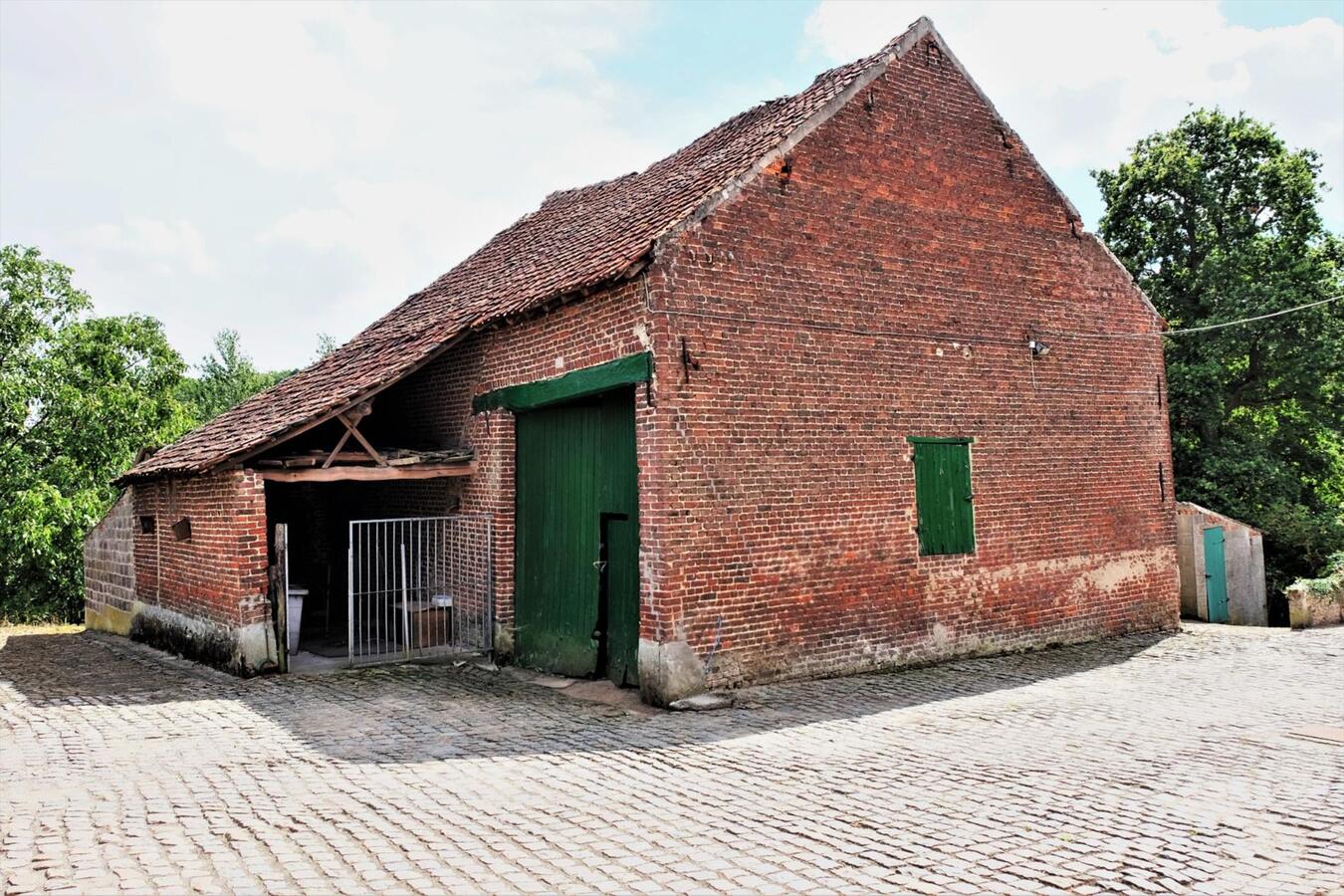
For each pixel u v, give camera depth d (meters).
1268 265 20.42
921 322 11.45
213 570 11.60
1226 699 9.54
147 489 13.92
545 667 11.28
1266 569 19.62
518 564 11.83
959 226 11.89
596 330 10.15
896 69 11.38
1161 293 21.09
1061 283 12.97
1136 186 21.17
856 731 8.17
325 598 16.28
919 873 4.90
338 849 5.18
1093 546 13.15
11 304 21.94
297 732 8.26
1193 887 4.75
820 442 10.48
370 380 11.59
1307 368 19.62
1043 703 9.32
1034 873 4.90
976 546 11.87
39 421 22.30
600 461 10.56
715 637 9.62
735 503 9.80
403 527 12.62
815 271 10.52
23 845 5.18
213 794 6.27
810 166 10.54
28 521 19.67
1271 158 20.61
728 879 4.81
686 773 6.86
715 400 9.70
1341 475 22.62
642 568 9.53
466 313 12.68
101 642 14.77
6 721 8.89
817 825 5.65
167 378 23.89
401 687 10.34
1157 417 14.08
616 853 5.17
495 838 5.41
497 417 11.91
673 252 9.46
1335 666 11.42
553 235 14.47
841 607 10.59
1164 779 6.66
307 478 11.27
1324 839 5.41
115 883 4.61
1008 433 12.27
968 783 6.56
